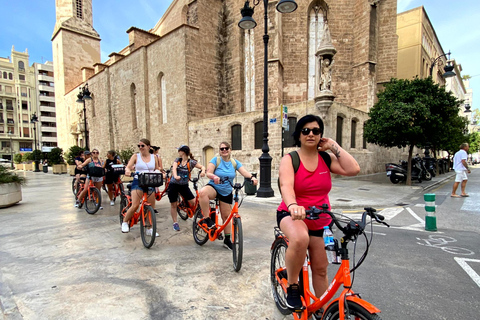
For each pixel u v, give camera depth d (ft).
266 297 9.47
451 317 8.37
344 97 72.02
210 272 11.50
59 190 41.11
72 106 143.13
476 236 16.65
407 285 10.47
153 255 13.53
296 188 7.19
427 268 12.00
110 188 27.78
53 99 257.55
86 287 10.18
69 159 82.23
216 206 14.57
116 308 8.75
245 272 11.48
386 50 72.95
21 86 240.73
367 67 67.97
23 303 9.05
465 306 8.97
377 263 12.59
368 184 41.73
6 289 10.02
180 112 76.54
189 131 74.28
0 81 230.07
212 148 68.49
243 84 80.84
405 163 45.11
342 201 27.76
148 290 9.95
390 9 71.97
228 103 83.51
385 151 69.46
